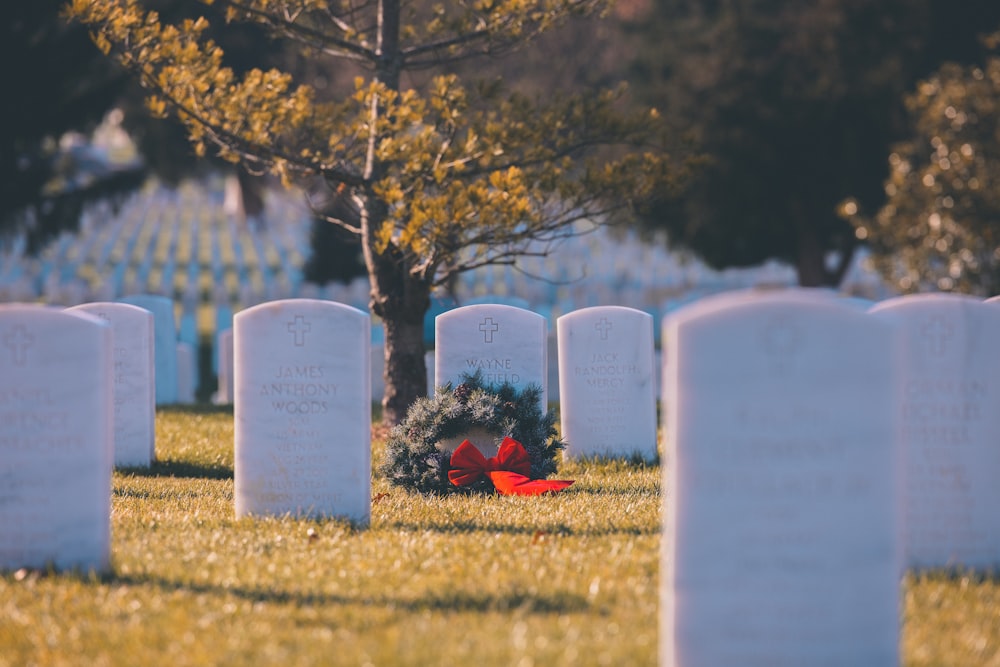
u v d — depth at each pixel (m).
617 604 6.19
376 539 7.91
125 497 10.15
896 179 22.42
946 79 23.30
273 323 8.59
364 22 15.70
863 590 5.13
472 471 10.23
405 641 5.50
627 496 9.90
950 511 6.93
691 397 5.19
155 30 12.66
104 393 6.87
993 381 6.88
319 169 13.20
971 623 5.88
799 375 5.14
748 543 5.15
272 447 8.62
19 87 25.50
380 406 18.62
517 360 11.74
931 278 22.22
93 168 48.84
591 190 13.22
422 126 13.70
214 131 12.97
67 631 5.79
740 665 5.16
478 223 12.45
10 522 6.82
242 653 5.42
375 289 13.88
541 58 39.00
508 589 6.41
